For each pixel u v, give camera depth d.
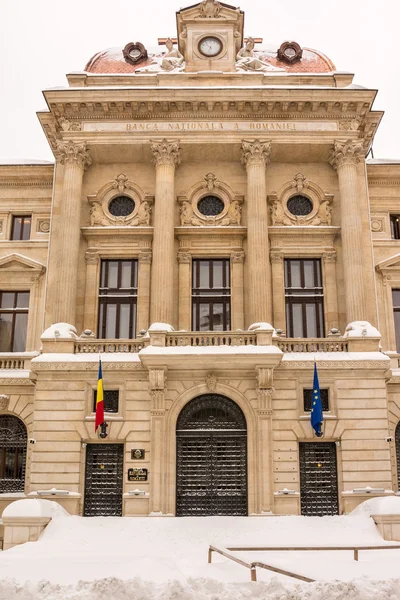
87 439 29.27
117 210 34.97
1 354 34.66
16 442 33.94
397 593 11.81
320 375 29.89
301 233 34.00
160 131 34.09
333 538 24.39
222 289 33.72
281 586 12.45
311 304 33.66
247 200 34.00
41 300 35.94
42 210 37.59
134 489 28.55
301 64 37.72
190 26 36.50
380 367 29.81
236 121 34.38
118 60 38.03
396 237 37.53
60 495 28.25
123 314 33.47
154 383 28.95
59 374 29.86
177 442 29.58
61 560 18.56
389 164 37.28
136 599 12.05
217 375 29.70
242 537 24.58
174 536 24.78
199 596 11.89
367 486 28.64
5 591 12.48
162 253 32.38
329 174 35.28
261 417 29.09
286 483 28.77
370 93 33.84
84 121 34.38
